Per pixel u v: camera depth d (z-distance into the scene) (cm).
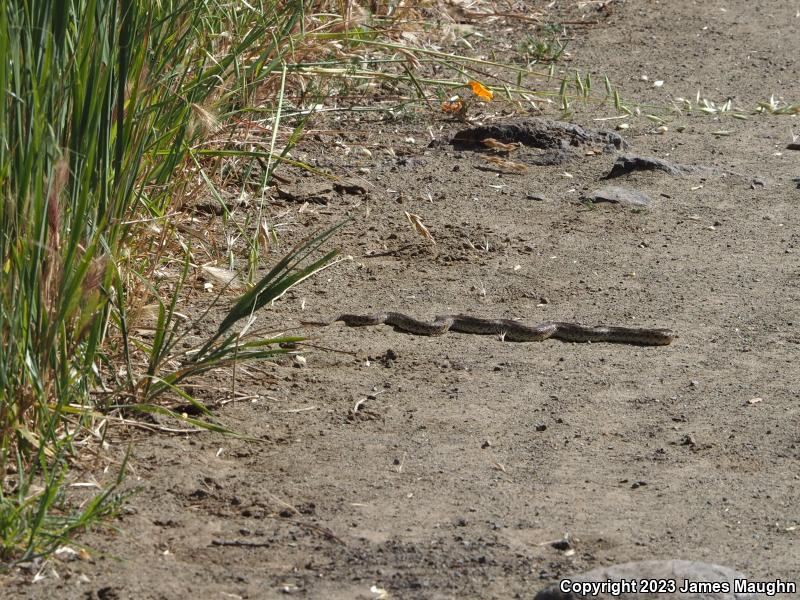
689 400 1088
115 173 937
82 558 755
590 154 1886
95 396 966
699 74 2359
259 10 1552
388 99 2069
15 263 819
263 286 980
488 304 1341
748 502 880
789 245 1538
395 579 755
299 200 1625
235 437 970
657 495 893
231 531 816
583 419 1042
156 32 1142
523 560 784
